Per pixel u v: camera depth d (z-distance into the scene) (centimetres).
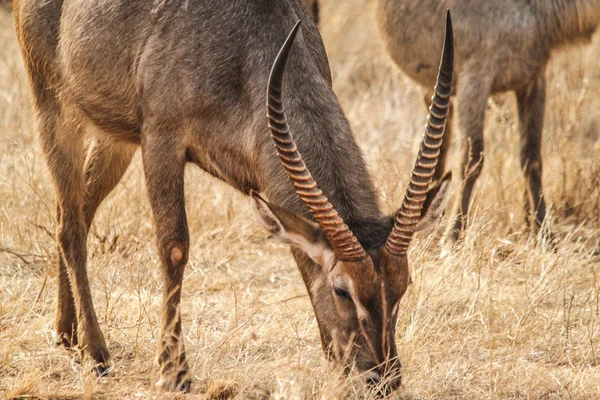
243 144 1827
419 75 2997
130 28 1930
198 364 1936
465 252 2464
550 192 2964
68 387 1878
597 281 2439
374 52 4125
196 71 1836
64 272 2106
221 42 1844
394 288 1602
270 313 2277
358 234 1652
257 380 1873
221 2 1870
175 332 1875
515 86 2766
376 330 1593
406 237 1606
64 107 2117
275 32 1864
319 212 1594
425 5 2861
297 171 1584
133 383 1895
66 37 2055
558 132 3344
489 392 1877
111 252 2469
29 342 2062
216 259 2620
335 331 1648
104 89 2002
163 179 1881
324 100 1838
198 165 1919
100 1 1988
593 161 3081
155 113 1875
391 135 3500
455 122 2902
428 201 1670
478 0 2706
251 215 2784
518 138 2944
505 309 2266
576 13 2706
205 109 1841
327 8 4400
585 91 3591
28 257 2506
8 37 4050
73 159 2117
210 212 2777
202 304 2338
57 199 2119
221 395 1823
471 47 2719
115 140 2114
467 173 2709
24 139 2969
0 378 1886
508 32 2688
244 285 2478
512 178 3012
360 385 1641
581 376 1930
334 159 1764
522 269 2494
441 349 2048
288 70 1830
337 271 1620
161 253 1894
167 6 1886
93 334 1998
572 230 2809
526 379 1912
